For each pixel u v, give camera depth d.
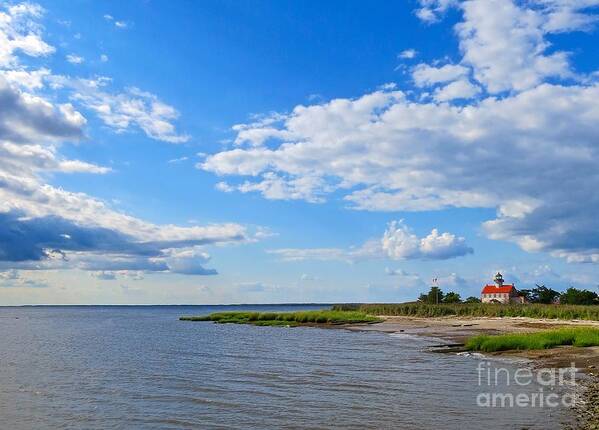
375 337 65.25
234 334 75.25
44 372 36.66
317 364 38.59
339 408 23.09
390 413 21.92
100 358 45.38
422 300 155.38
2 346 58.56
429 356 42.38
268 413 22.45
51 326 109.38
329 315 106.25
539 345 42.62
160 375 34.56
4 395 28.00
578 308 91.00
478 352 43.69
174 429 20.45
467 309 108.06
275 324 98.38
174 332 82.69
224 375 33.88
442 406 23.06
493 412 21.70
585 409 21.61
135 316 190.75
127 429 20.69
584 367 32.53
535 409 21.98
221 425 20.73
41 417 22.89
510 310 99.38
